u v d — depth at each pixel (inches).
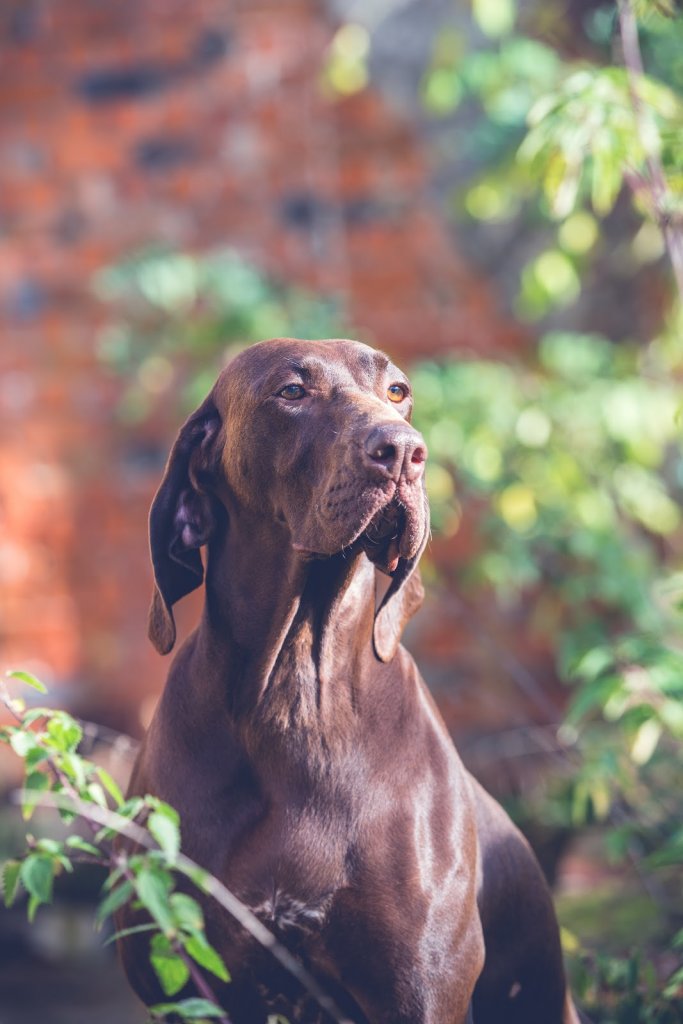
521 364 359.6
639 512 316.8
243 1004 145.2
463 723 353.1
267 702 143.1
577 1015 186.4
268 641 143.4
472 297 364.8
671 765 242.8
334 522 134.2
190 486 152.4
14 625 362.0
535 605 354.3
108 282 320.5
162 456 362.9
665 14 210.8
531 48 300.2
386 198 366.0
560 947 173.0
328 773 142.3
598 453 312.2
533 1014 171.8
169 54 369.7
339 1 364.2
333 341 149.0
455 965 142.6
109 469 365.4
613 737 253.4
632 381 305.3
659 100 206.7
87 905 297.7
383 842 140.8
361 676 146.2
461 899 143.8
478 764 330.0
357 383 144.3
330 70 340.2
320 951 141.0
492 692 351.3
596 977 196.9
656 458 311.1
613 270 342.3
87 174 371.6
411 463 132.6
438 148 362.9
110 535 365.1
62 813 124.6
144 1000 150.1
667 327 325.1
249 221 368.5
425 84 322.3
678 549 345.7
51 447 367.2
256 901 140.3
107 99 371.6
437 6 357.1
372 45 362.6
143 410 352.8
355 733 144.3
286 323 316.5
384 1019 142.0
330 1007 132.9
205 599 150.9
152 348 343.3
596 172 209.0
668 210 198.8
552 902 172.1
